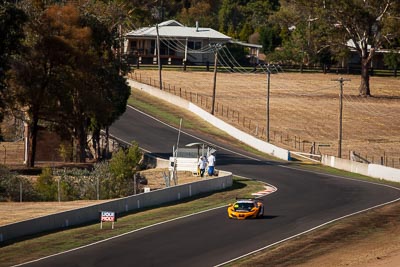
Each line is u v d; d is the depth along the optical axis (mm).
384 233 126688
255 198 162250
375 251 113125
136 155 172125
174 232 123812
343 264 104500
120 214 140750
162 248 111938
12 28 182750
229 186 181000
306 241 119000
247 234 123312
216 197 164250
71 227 127562
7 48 184750
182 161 198750
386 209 150125
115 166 168750
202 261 104250
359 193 172125
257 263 103812
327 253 111188
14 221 127562
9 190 156625
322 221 136250
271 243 117000
